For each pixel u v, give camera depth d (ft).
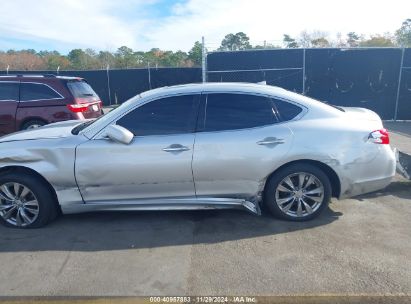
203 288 9.14
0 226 13.03
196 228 12.58
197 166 12.02
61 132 13.39
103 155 12.05
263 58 37.68
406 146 23.97
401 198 14.90
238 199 12.51
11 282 9.59
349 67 36.55
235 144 11.96
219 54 38.14
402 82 35.88
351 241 11.35
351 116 12.92
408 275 9.45
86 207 12.52
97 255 10.89
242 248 11.10
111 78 58.49
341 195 12.69
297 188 12.59
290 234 11.93
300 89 37.83
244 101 12.48
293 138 12.09
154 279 9.57
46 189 12.59
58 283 9.49
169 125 12.27
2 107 23.73
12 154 12.26
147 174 12.10
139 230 12.52
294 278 9.45
